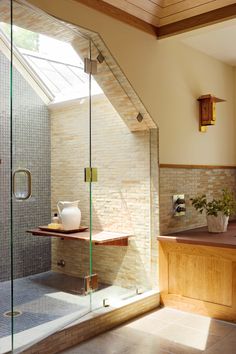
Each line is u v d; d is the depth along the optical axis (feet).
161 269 11.25
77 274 10.64
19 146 9.52
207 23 10.29
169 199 11.64
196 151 12.78
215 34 11.53
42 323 8.99
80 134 11.05
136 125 11.55
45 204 10.21
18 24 8.94
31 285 9.56
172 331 9.56
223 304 10.13
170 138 11.69
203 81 13.15
